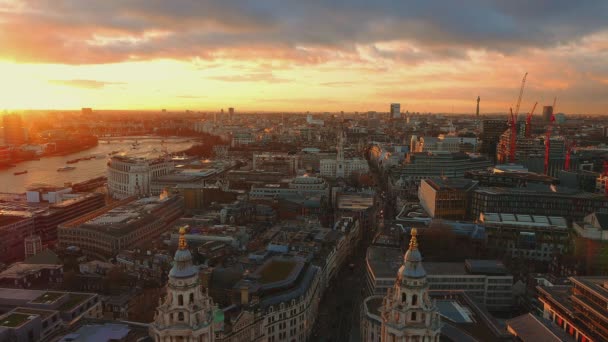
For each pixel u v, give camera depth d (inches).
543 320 6678.2
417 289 4301.2
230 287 7263.8
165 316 4269.2
